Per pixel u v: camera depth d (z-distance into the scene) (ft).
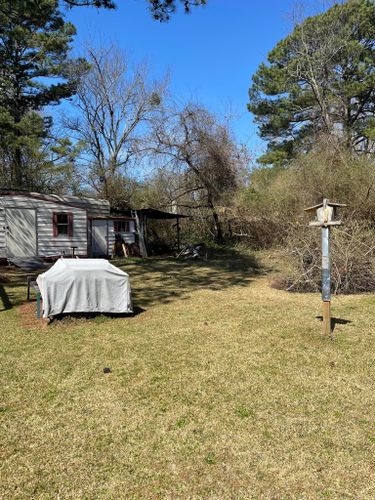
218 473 8.29
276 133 70.85
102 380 12.87
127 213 60.80
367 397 11.51
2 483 8.02
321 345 15.98
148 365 14.12
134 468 8.47
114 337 17.37
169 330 18.43
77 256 48.80
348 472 8.25
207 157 59.88
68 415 10.68
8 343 16.56
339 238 27.20
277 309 22.45
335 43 60.80
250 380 12.76
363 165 36.47
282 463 8.58
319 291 27.84
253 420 10.32
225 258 52.29
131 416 10.59
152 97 83.35
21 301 24.86
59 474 8.30
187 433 9.76
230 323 19.58
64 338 17.22
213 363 14.25
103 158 86.48
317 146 45.27
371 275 27.17
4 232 44.50
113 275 20.48
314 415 10.53
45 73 61.57
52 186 72.02
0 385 12.52
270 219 49.55
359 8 59.62
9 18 34.83
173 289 29.76
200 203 66.69
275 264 39.09
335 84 62.34
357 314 20.97
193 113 59.00
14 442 9.43
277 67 68.69
